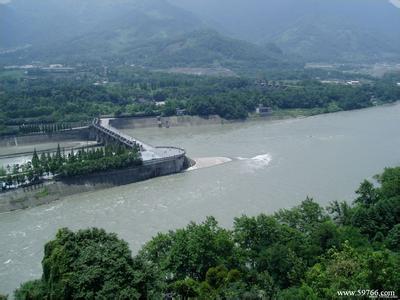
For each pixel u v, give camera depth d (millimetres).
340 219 143000
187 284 101438
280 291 100688
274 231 122250
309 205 138375
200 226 121375
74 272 96312
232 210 179875
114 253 99062
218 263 111812
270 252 111375
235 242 122500
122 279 94562
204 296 96375
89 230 109312
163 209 185875
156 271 103188
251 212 176625
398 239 121875
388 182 158625
